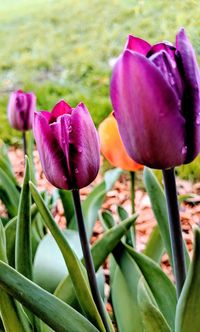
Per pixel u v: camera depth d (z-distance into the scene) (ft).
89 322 0.74
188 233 2.09
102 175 2.71
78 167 0.67
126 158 1.11
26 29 5.64
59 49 4.81
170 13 3.15
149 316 0.70
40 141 0.67
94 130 0.68
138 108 0.53
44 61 4.56
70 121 0.65
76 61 4.38
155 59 0.54
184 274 0.67
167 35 3.08
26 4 6.73
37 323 0.92
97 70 4.10
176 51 0.56
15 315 0.84
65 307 0.73
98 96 3.59
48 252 1.11
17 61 4.76
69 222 1.44
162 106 0.52
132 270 0.94
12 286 0.70
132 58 0.51
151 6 3.39
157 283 0.91
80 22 5.25
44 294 0.72
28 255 0.91
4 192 1.40
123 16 4.77
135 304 0.95
